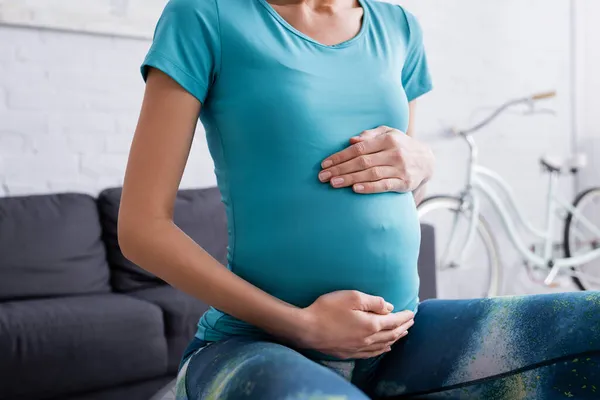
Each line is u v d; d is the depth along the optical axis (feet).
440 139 13.57
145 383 8.17
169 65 3.13
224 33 3.22
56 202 9.45
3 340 7.22
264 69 3.24
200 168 11.21
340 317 3.11
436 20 13.50
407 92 4.13
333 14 3.55
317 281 3.25
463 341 3.48
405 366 3.60
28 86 9.85
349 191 3.32
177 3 3.26
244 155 3.26
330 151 3.30
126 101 10.59
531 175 14.96
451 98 13.73
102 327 7.75
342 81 3.39
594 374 3.19
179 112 3.17
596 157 15.49
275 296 3.27
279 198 3.22
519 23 14.65
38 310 7.82
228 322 3.32
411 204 3.62
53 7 9.86
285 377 2.38
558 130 15.31
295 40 3.35
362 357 3.26
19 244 8.86
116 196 9.86
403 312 3.38
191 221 10.05
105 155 10.45
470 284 13.98
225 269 3.10
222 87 3.26
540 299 3.42
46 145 10.01
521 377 3.34
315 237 3.23
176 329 8.39
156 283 9.61
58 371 7.45
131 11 10.47
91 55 10.28
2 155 9.72
